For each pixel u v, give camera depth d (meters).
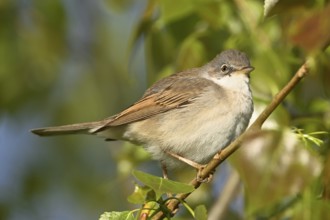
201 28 11.95
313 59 7.45
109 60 16.97
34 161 16.33
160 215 8.05
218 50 11.98
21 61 15.54
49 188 16.19
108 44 17.09
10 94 15.45
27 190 16.06
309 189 8.02
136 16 16.86
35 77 15.91
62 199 16.12
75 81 16.83
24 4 15.56
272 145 7.39
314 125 9.62
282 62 10.98
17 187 16.06
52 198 16.11
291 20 10.14
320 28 6.54
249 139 7.42
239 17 11.77
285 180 7.32
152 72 12.23
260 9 11.62
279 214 9.70
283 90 7.56
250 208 7.40
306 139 8.13
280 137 7.41
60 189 16.22
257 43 11.29
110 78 16.84
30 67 15.76
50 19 15.70
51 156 16.44
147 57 12.06
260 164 7.36
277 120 9.13
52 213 15.95
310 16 6.60
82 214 15.95
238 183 12.25
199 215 7.55
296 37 6.59
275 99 7.60
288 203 9.72
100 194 15.97
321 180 7.75
